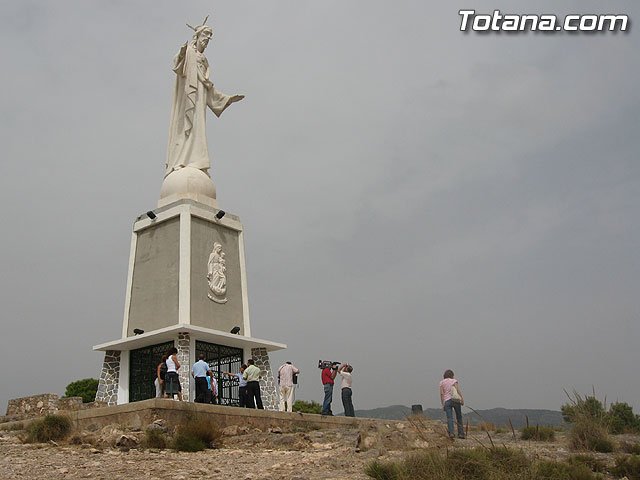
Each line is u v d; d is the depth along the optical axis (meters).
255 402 24.98
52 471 12.73
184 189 31.55
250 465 13.73
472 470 11.59
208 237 30.91
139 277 30.70
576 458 13.01
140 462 14.01
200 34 35.12
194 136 33.59
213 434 17.55
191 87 33.88
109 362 29.67
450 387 17.66
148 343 29.09
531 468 11.52
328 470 12.98
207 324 29.11
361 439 15.60
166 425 18.42
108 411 19.58
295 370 27.39
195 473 12.59
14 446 16.52
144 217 31.64
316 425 22.41
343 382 24.19
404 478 11.45
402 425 15.98
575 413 15.95
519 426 19.70
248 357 30.86
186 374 27.23
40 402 26.31
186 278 28.84
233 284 31.27
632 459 12.30
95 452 15.31
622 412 19.44
